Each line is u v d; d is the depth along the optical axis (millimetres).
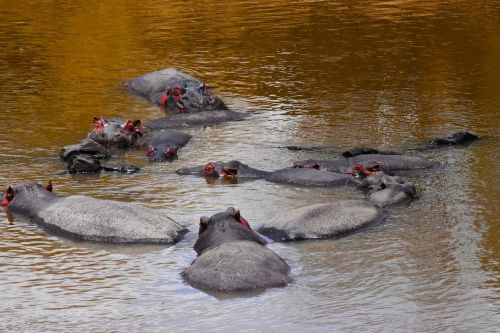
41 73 39062
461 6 54406
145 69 39594
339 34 46406
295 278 18625
